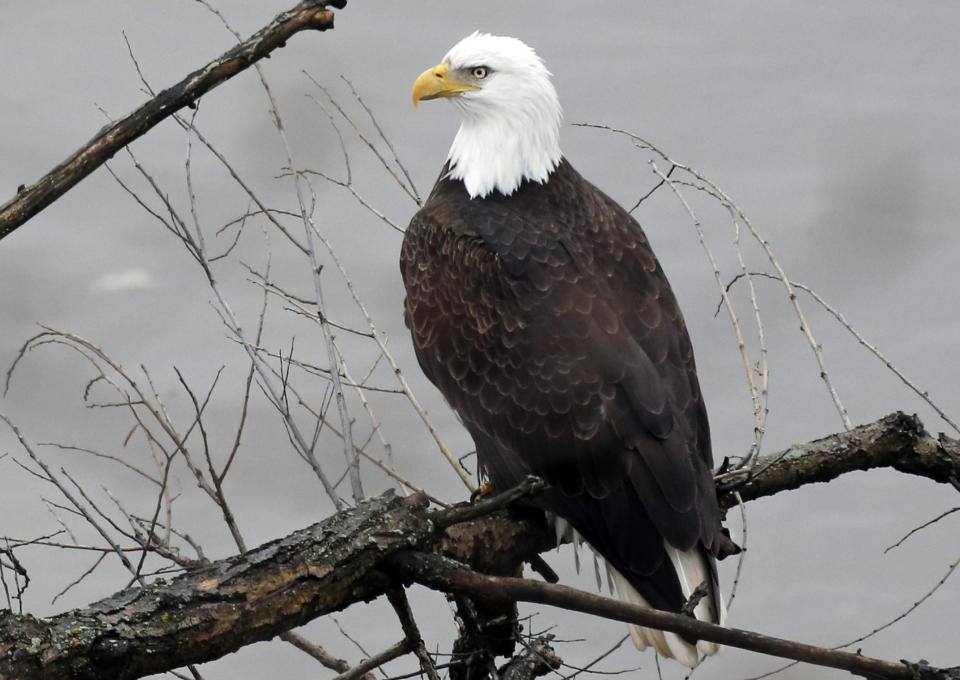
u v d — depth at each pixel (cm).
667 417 1034
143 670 810
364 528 873
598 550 1023
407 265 1205
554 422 1052
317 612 865
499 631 915
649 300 1118
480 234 1166
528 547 1048
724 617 985
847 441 1052
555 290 1106
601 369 1055
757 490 1059
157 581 833
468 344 1124
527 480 890
